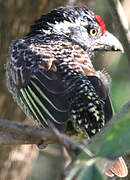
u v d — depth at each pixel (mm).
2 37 12031
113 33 12195
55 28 10469
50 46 9461
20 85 9180
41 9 11938
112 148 4504
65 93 8141
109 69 12852
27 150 12641
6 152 12383
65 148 4715
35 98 8609
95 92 8266
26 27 12016
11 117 12242
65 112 7973
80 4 12156
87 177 4285
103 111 8070
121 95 13883
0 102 12125
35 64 8984
